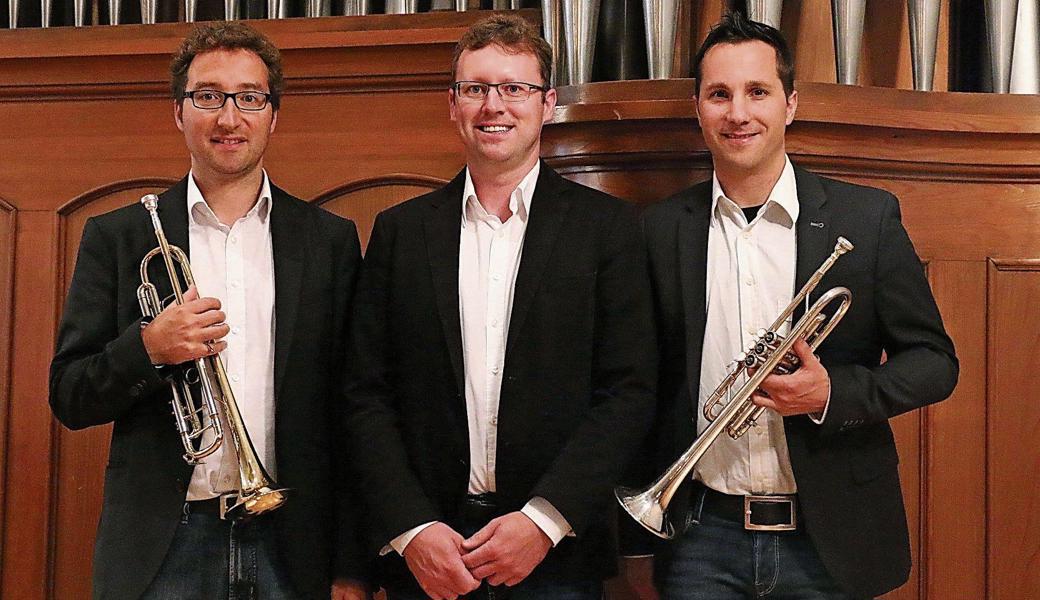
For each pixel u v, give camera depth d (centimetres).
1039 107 268
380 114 281
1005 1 282
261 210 214
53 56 287
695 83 223
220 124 204
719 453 205
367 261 214
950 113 264
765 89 209
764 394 196
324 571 206
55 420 294
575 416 200
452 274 206
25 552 293
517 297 202
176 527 197
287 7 307
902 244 207
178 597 197
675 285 212
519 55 206
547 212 208
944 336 205
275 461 205
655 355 206
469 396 204
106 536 197
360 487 202
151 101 290
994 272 271
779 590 201
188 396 197
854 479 201
